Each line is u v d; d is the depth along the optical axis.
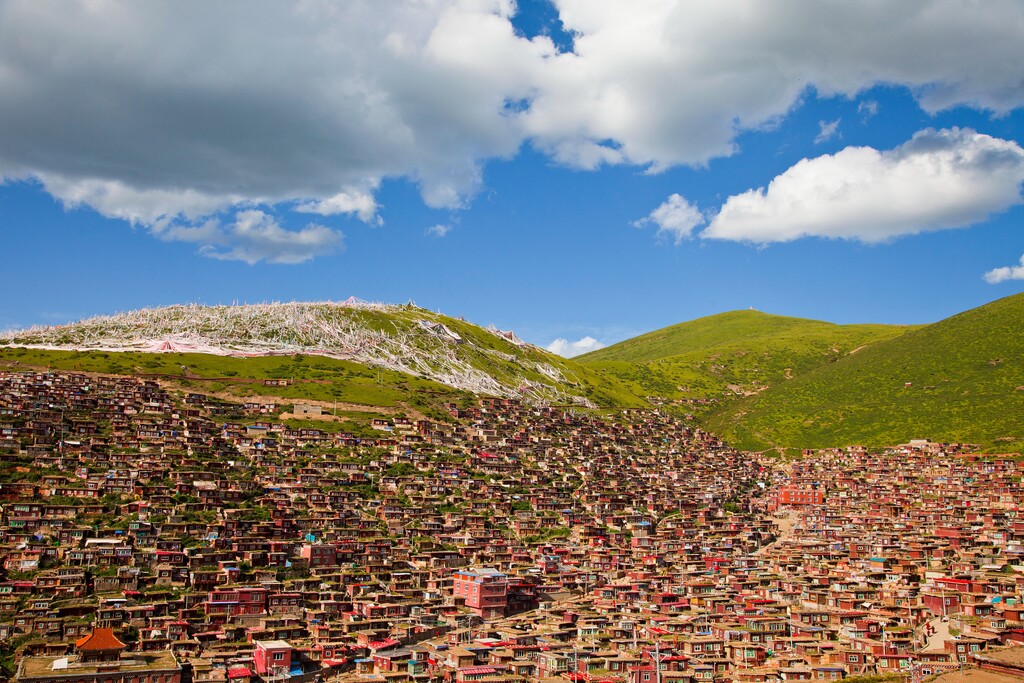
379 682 185.38
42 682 169.38
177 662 185.25
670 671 197.88
